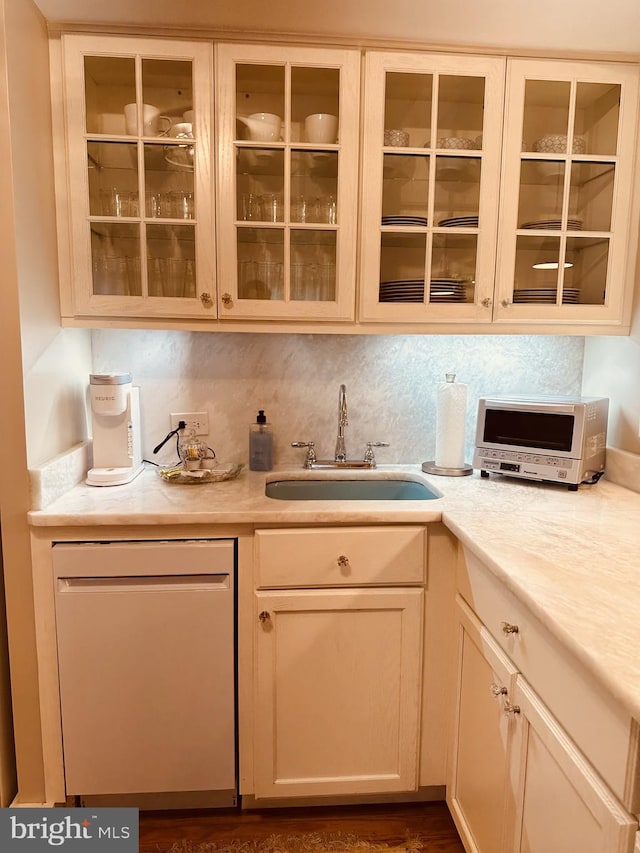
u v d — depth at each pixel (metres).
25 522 1.60
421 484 2.05
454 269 1.88
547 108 1.87
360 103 1.78
